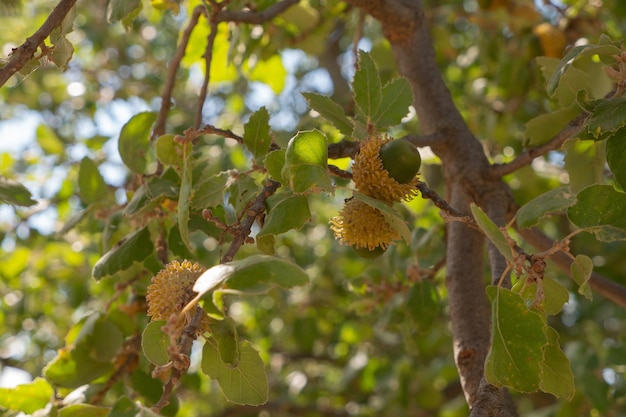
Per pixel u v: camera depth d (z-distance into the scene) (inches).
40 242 208.7
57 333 247.8
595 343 176.4
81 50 289.4
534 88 166.4
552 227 212.1
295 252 257.4
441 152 121.6
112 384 127.7
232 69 173.2
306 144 79.7
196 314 71.6
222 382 80.7
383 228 86.4
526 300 82.0
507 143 179.5
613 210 80.6
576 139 94.9
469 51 204.2
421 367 226.7
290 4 134.0
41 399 114.5
